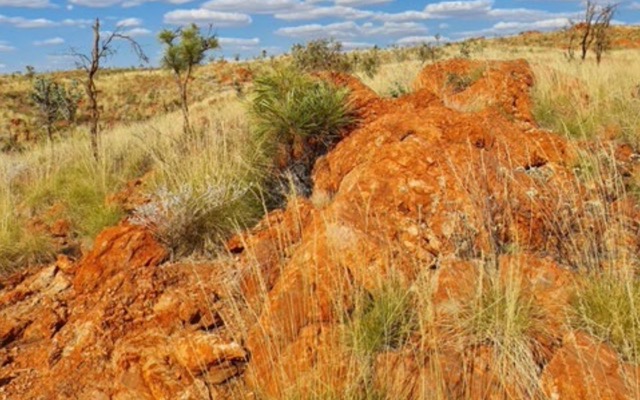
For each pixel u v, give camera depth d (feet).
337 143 21.34
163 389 11.41
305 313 11.99
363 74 55.11
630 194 16.26
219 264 15.52
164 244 17.46
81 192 24.16
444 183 14.56
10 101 122.11
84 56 27.96
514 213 14.16
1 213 21.91
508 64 28.96
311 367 10.91
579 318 11.01
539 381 9.70
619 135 21.57
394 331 11.35
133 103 122.83
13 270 19.16
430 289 11.71
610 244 13.12
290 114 20.79
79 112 102.78
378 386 10.35
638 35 190.49
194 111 56.49
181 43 30.53
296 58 61.11
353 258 12.56
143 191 22.81
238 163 21.74
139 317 13.75
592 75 31.35
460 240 13.56
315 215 14.19
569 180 16.11
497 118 18.30
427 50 91.66
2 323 14.62
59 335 13.97
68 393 12.32
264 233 16.14
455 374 10.20
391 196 14.40
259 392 11.01
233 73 132.77
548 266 12.24
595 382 9.30
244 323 12.82
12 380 13.03
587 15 60.59
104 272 16.17
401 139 17.54
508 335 10.32
